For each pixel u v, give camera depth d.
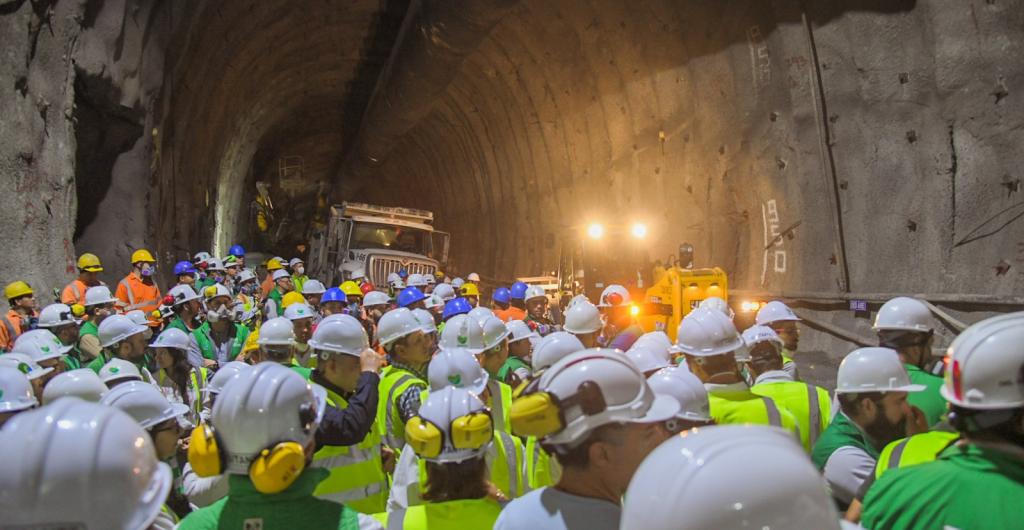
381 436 4.14
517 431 1.88
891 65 9.92
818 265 11.33
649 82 15.96
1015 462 1.79
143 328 6.05
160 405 3.07
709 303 5.68
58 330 6.74
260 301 14.81
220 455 2.06
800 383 3.85
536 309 8.59
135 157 13.27
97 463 1.50
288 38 23.95
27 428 1.51
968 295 8.63
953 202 9.09
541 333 8.42
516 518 1.94
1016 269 8.30
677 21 14.41
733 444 1.17
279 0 20.94
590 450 1.88
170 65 14.93
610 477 1.91
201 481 3.66
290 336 4.82
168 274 15.71
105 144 12.80
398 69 20.88
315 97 31.56
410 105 23.12
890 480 2.00
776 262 12.30
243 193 32.59
